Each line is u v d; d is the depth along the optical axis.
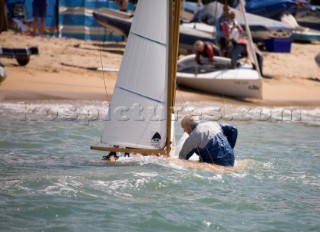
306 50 108.62
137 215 28.83
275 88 80.38
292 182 35.94
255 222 28.77
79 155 40.84
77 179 33.53
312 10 124.75
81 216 28.34
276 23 106.88
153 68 36.59
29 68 76.44
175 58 36.69
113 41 103.25
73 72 76.94
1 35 92.19
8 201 29.66
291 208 31.00
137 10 36.16
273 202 31.86
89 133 49.12
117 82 36.81
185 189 33.00
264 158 42.19
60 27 100.25
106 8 99.56
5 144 43.59
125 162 37.44
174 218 28.73
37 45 88.31
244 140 49.31
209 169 36.59
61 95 65.38
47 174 34.53
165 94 36.81
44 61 80.62
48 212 28.56
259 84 72.62
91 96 66.25
